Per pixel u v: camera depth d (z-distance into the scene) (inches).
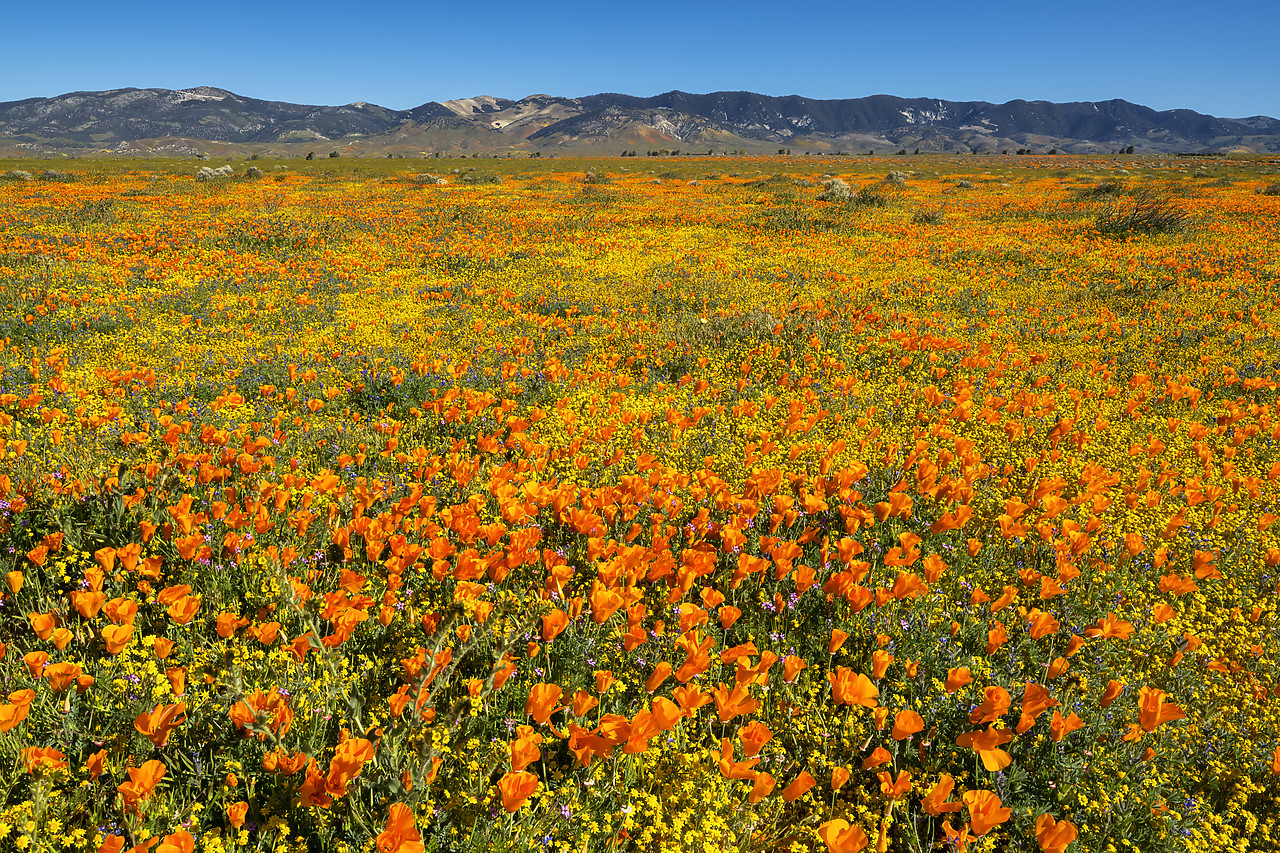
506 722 117.9
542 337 397.1
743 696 98.3
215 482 191.3
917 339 360.2
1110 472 227.6
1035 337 406.0
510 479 191.2
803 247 745.6
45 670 105.6
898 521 194.4
